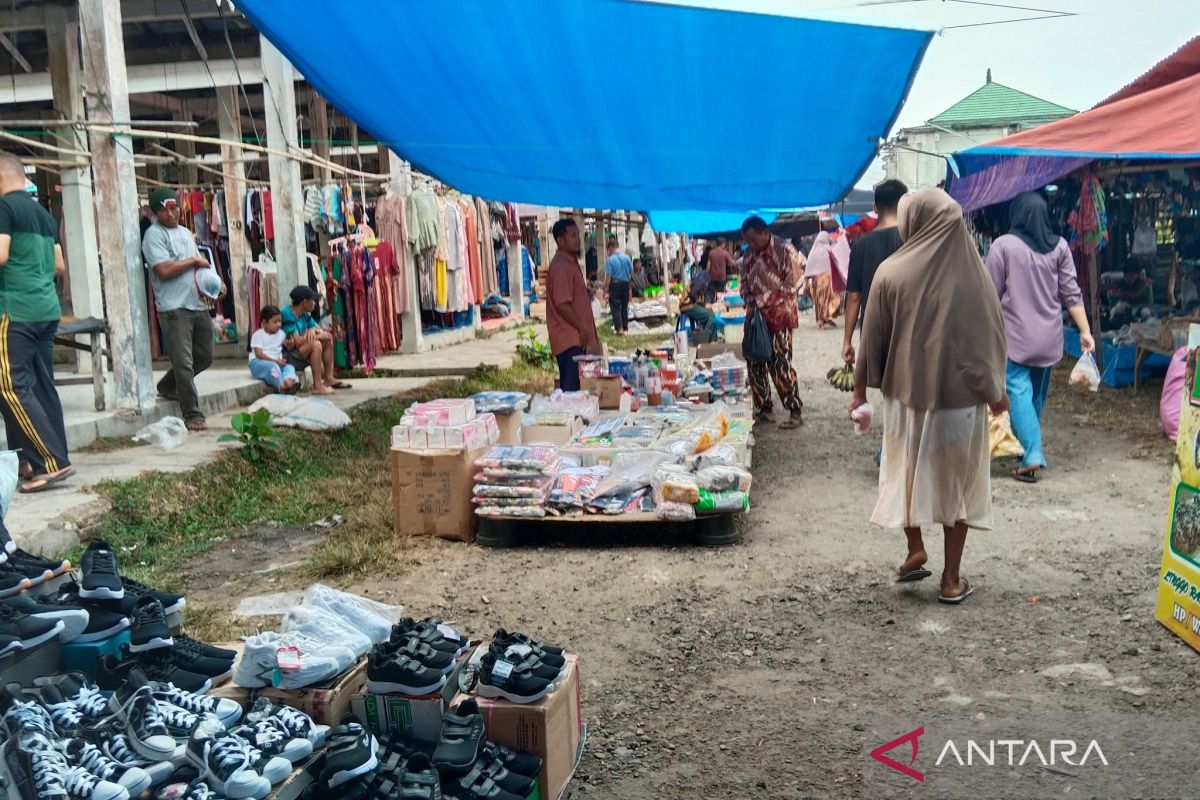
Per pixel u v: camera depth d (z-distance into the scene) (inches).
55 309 259.4
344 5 229.0
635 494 253.8
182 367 343.3
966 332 185.6
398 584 222.7
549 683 128.2
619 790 136.5
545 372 569.3
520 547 250.5
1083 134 335.3
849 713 156.3
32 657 120.0
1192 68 434.9
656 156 334.0
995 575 216.7
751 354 389.4
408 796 104.9
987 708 155.5
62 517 233.3
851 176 363.6
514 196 423.5
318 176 581.0
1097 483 291.0
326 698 121.7
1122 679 163.2
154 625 126.1
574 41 237.1
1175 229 472.7
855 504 283.4
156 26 499.2
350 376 523.5
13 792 97.7
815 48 231.1
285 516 276.8
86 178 442.0
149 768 101.3
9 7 425.4
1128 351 443.5
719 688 167.5
